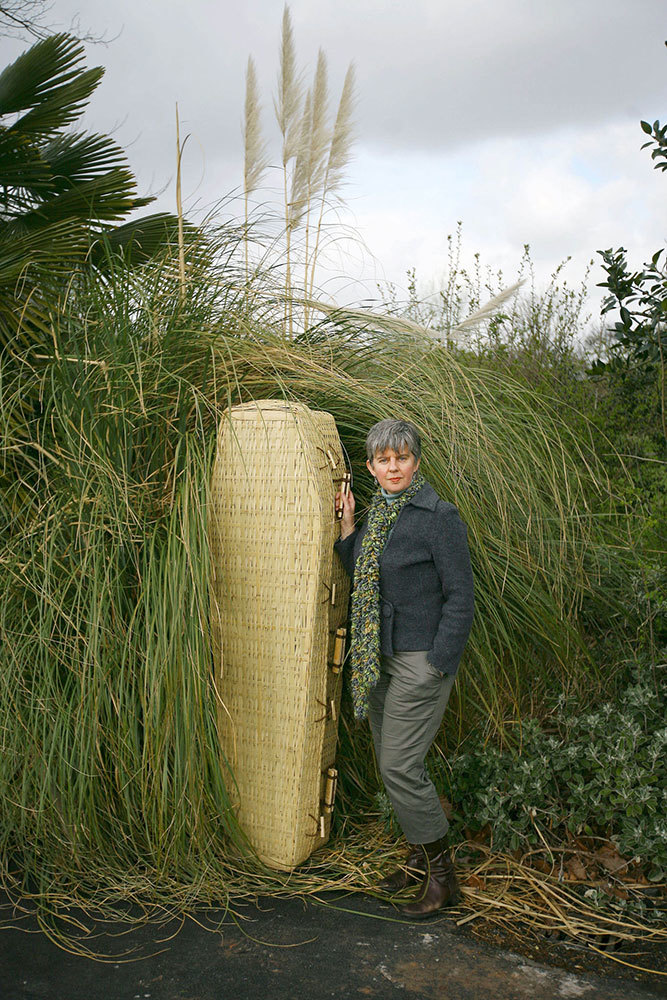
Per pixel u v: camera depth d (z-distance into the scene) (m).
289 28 5.57
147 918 2.76
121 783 2.97
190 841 2.98
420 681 2.73
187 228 4.46
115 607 3.02
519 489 3.76
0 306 3.97
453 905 2.81
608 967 2.46
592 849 3.08
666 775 3.02
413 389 3.83
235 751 3.14
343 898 2.90
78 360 3.46
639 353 4.64
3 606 3.12
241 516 3.13
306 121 5.55
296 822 3.02
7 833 3.03
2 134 4.71
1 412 3.40
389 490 2.80
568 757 3.08
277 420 3.12
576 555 3.86
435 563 2.73
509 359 5.83
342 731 3.49
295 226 5.38
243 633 3.13
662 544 3.98
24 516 3.37
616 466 4.85
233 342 3.62
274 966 2.48
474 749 3.30
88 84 5.40
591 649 3.90
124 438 3.32
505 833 3.03
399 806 2.79
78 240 4.25
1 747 3.00
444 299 6.33
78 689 3.01
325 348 4.00
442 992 2.34
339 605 3.14
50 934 2.66
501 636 3.48
